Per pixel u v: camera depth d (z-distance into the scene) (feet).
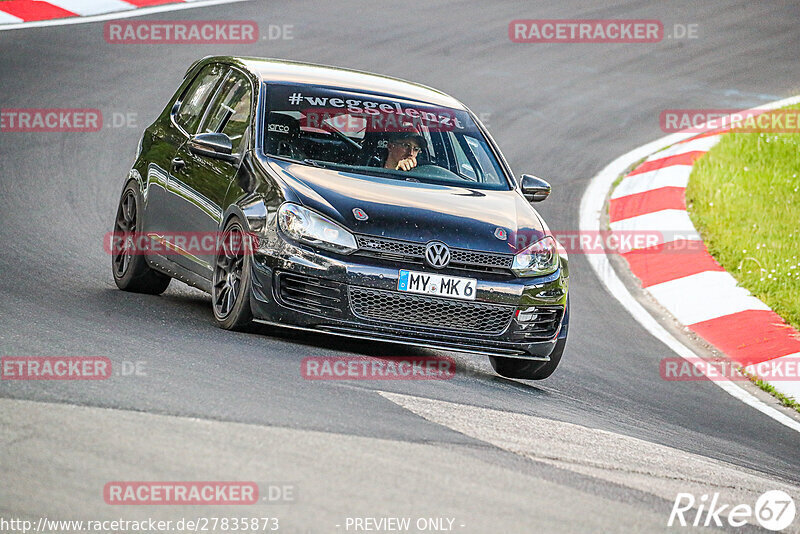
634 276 134.10
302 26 226.38
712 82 222.69
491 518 49.03
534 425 68.90
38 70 183.01
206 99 98.48
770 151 182.19
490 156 93.91
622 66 227.81
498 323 80.74
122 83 181.68
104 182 141.08
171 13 226.17
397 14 244.83
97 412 56.65
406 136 90.38
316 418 60.70
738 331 116.57
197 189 89.51
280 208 79.41
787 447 84.79
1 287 89.71
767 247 139.44
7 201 128.06
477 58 220.64
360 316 77.77
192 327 82.64
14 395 58.08
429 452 57.72
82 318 81.30
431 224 80.12
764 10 274.98
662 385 96.94
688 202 158.40
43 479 47.21
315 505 47.65
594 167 172.86
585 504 53.62
